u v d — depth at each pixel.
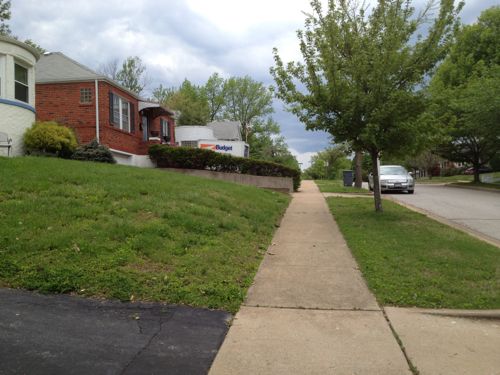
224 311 5.16
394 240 8.79
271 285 6.15
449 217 13.51
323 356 4.15
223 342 4.40
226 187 13.22
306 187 26.12
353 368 3.94
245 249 7.70
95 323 4.61
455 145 32.88
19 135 14.59
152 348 4.18
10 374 3.59
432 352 4.27
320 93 11.55
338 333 4.66
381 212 12.91
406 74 11.52
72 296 5.20
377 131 11.27
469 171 52.91
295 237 9.45
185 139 31.17
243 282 6.12
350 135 11.95
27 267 5.63
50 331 4.37
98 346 4.15
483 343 4.48
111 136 19.11
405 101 11.08
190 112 46.91
